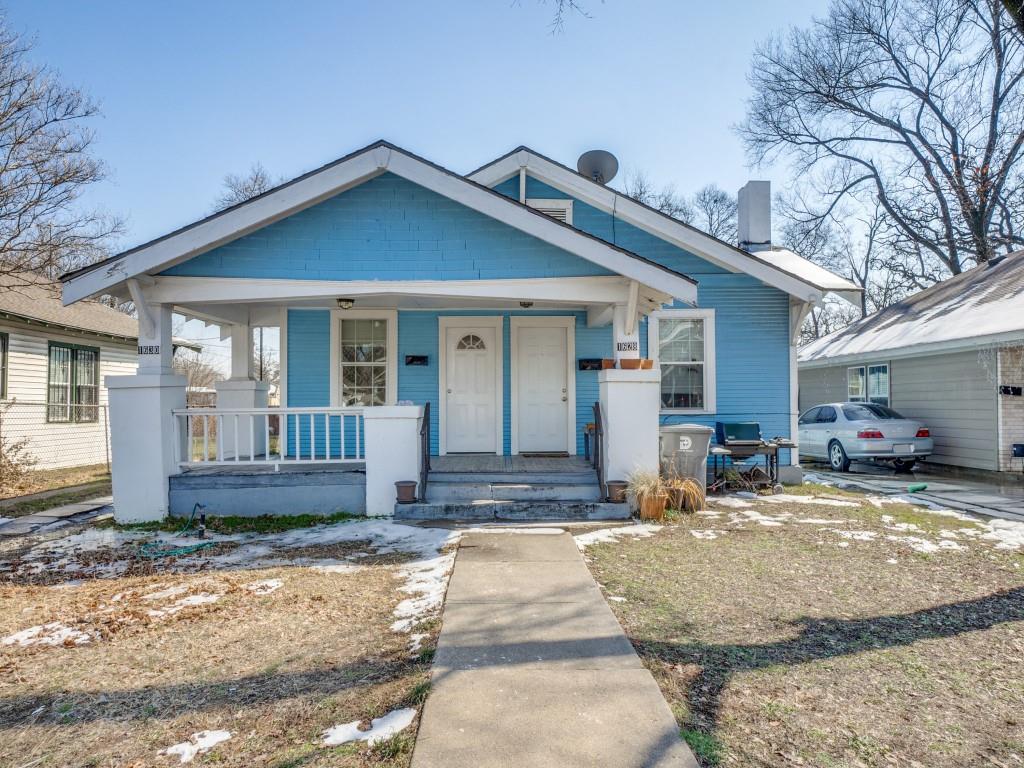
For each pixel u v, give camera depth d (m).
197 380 34.50
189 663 3.40
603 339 9.85
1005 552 5.76
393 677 3.14
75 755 2.54
